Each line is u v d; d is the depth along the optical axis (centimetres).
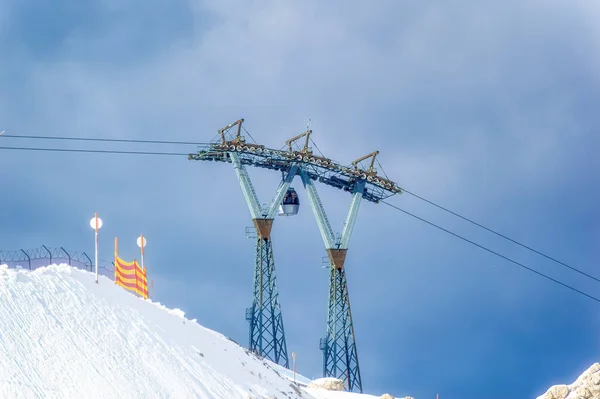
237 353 9869
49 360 7194
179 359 8331
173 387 7694
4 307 7594
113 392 7125
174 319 9519
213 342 9631
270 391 8988
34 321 7612
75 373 7175
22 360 7038
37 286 8144
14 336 7288
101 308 8388
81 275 8906
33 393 6638
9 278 8031
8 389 6538
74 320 7950
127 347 7988
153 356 8075
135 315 8694
